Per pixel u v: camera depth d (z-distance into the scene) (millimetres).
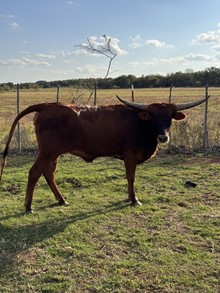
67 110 3176
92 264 2381
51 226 2988
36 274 2281
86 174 4531
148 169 4781
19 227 2986
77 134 3217
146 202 3566
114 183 4191
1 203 3570
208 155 5566
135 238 2740
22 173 4652
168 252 2525
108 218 3154
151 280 2184
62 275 2250
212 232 2846
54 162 3490
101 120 3299
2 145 6027
